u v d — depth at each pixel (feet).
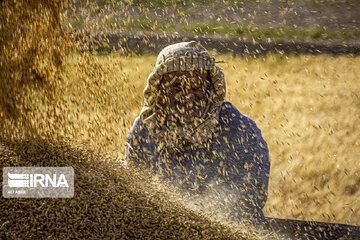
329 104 68.33
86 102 25.57
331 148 50.01
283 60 95.09
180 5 137.18
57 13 25.18
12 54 23.65
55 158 22.15
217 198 22.85
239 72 85.56
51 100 24.94
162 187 22.27
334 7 145.79
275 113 63.05
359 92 75.05
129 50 89.92
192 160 23.90
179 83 22.70
